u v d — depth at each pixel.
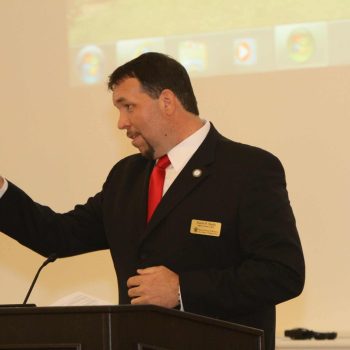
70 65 6.65
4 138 6.71
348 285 5.99
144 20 6.51
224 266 4.06
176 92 4.34
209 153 4.25
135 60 4.41
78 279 6.54
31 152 6.66
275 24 6.26
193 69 6.38
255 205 4.05
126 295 4.18
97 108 6.59
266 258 3.93
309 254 6.06
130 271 4.18
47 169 6.63
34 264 6.62
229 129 6.29
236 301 3.86
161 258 4.08
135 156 4.68
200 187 4.15
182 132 4.33
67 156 6.61
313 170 6.11
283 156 6.17
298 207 6.11
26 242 4.61
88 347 2.72
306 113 6.16
